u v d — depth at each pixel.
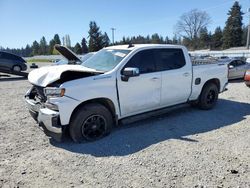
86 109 4.47
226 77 7.18
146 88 5.20
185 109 6.85
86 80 4.45
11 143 4.54
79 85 4.36
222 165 3.64
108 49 5.69
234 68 13.41
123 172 3.48
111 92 4.71
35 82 4.61
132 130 5.17
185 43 70.19
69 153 4.12
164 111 5.66
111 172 3.49
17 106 7.47
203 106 6.68
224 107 7.13
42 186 3.18
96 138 4.67
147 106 5.32
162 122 5.71
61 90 4.21
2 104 7.77
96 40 82.75
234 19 75.62
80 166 3.68
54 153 4.12
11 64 18.03
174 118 6.02
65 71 4.38
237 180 3.26
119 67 4.85
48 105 4.31
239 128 5.27
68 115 4.29
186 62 6.01
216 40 81.75
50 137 4.81
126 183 3.22
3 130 5.23
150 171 3.50
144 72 5.19
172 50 5.79
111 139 4.68
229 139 4.64
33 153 4.12
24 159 3.91
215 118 6.02
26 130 5.23
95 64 5.36
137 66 5.10
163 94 5.54
